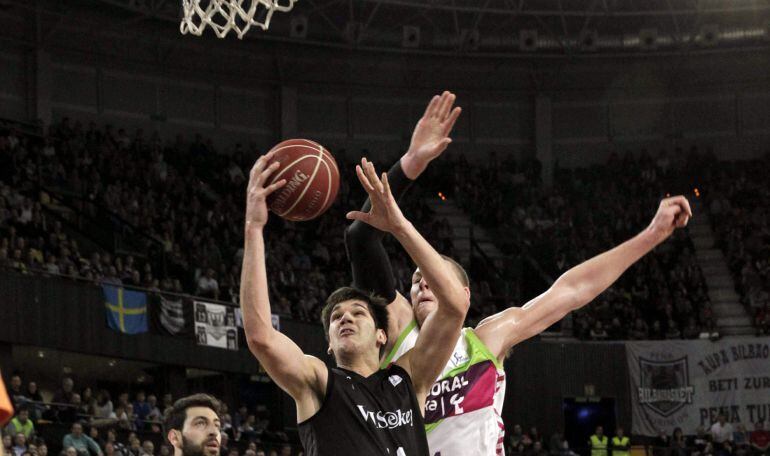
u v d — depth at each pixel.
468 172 44.16
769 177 43.56
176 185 37.94
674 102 46.81
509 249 40.94
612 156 45.12
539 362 36.47
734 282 40.09
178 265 33.72
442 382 7.01
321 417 5.75
